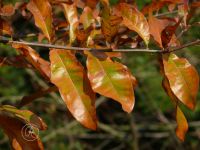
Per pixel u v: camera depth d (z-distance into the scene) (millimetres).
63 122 2361
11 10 636
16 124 540
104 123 2473
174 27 573
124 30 618
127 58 2252
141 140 2467
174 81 556
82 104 516
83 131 2375
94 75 533
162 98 2318
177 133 561
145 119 2400
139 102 2346
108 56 549
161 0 635
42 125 512
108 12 561
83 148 2418
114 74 535
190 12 630
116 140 2471
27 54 548
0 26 585
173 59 565
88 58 543
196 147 2369
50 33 588
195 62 2197
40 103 2309
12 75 2314
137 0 1921
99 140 2477
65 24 694
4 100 2256
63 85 523
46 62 548
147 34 576
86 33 590
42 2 588
